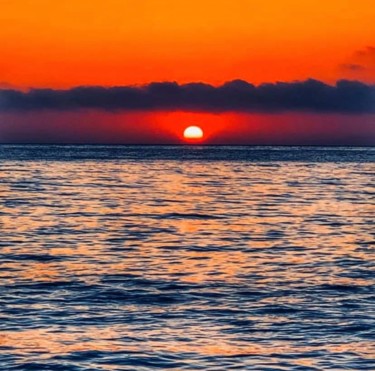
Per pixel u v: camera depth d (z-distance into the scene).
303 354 43.59
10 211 122.75
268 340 46.25
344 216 122.25
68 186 185.75
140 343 45.38
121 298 57.12
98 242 88.06
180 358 42.78
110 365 41.66
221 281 64.00
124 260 75.00
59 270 68.62
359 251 82.75
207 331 48.09
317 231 101.44
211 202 147.00
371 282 64.19
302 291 60.22
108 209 128.75
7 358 42.59
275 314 52.47
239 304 55.41
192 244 87.31
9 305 54.41
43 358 42.62
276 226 107.00
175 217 117.94
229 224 109.12
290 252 81.69
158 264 72.69
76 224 106.00
